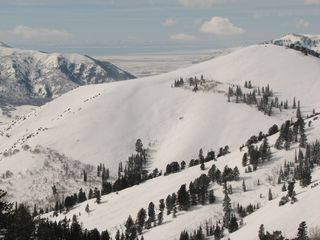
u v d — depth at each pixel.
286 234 136.50
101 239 168.50
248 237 153.38
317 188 162.00
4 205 45.56
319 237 125.12
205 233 193.62
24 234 45.62
